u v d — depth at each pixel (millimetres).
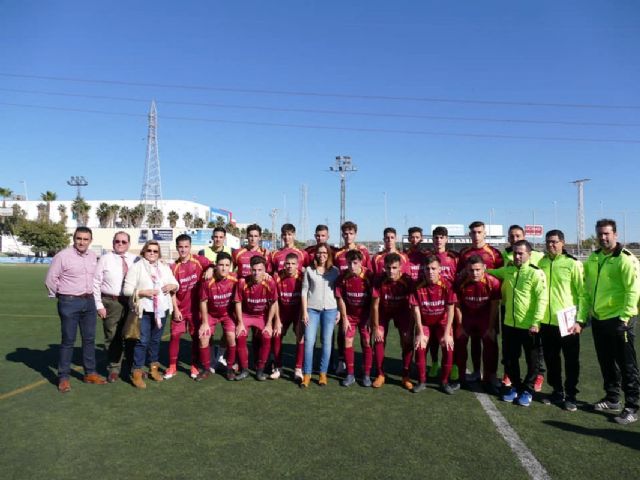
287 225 7168
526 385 5105
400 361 7176
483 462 3639
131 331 5496
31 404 4996
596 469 3533
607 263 4863
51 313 12273
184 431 4246
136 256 6086
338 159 41375
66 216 87062
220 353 6707
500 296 5566
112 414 4699
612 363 4879
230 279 6141
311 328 5828
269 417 4625
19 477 3383
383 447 3908
